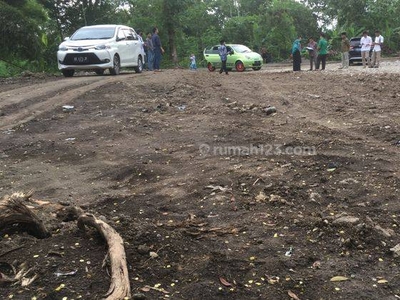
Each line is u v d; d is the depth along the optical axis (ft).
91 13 118.73
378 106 30.19
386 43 120.37
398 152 20.02
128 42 51.72
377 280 10.39
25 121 28.37
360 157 19.40
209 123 26.50
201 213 14.48
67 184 18.08
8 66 77.71
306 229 12.92
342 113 28.48
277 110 29.89
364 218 13.53
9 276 10.07
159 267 10.64
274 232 12.81
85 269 10.23
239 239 12.39
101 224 11.42
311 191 15.90
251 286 10.07
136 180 18.35
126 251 11.10
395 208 14.28
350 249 11.78
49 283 9.73
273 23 138.21
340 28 126.52
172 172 18.83
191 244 11.91
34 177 19.06
